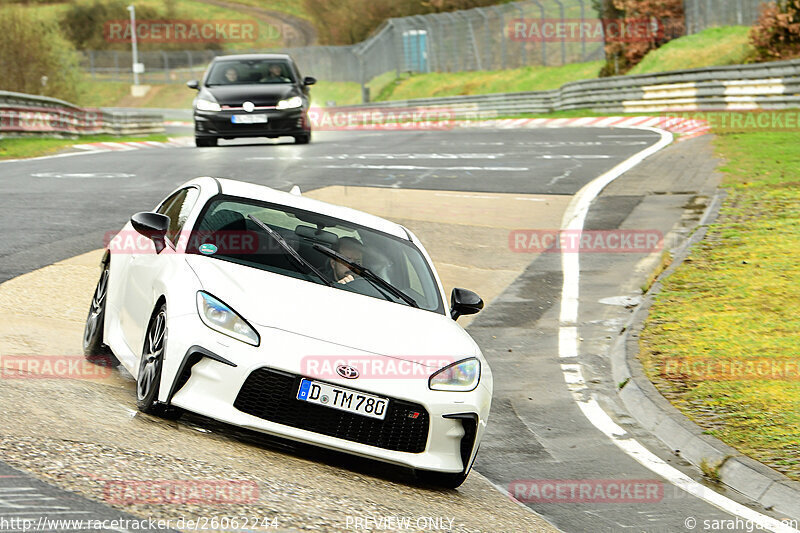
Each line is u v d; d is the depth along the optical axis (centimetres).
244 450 1611
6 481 1186
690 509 1817
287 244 1945
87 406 1669
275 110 7175
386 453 1645
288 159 6359
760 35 10150
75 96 13912
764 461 1994
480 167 6097
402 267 2042
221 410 1589
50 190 4912
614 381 2697
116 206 4481
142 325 1839
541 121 10531
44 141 8238
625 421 2381
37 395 1670
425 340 1778
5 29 12888
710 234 4188
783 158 5997
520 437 2241
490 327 3203
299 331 1661
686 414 2302
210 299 1673
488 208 4841
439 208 4803
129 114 11094
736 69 9088
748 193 4972
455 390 1709
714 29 12119
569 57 15775
